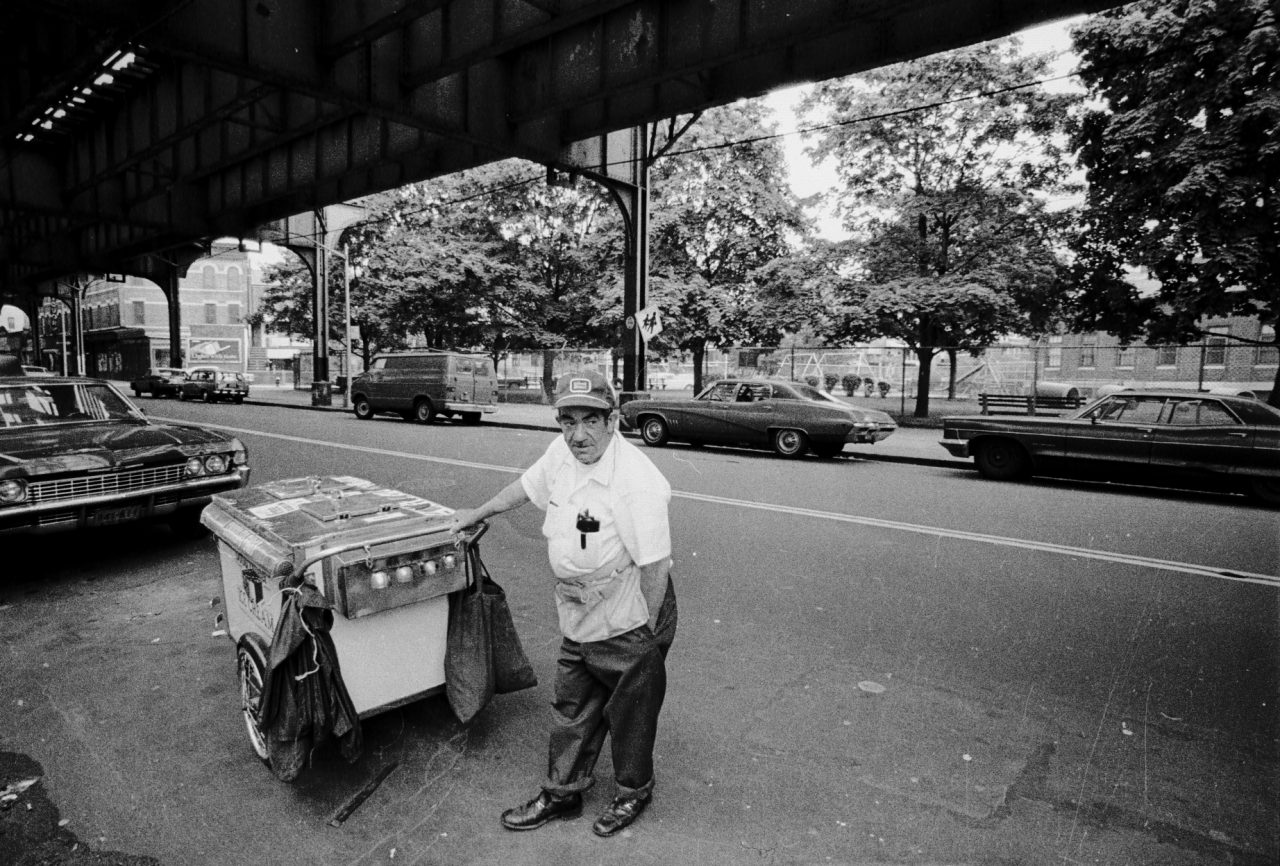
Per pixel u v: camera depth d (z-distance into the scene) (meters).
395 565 2.65
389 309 26.53
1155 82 13.32
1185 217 13.48
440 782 2.77
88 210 19.48
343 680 2.67
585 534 2.24
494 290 26.22
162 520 5.73
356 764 2.88
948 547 6.23
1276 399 14.57
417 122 11.72
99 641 4.16
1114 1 7.96
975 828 2.51
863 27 10.02
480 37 9.95
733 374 28.03
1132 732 3.16
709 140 21.92
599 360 25.59
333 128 15.98
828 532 6.76
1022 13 8.60
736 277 23.89
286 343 57.84
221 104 12.20
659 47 10.32
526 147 13.43
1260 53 12.20
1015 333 20.27
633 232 17.22
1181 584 5.22
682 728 3.19
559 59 11.83
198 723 3.23
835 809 2.61
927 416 21.03
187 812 2.59
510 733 3.12
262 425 17.98
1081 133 15.08
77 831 2.49
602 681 2.42
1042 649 4.05
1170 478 9.04
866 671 3.77
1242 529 7.06
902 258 20.05
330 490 3.30
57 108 13.23
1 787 2.75
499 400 28.62
